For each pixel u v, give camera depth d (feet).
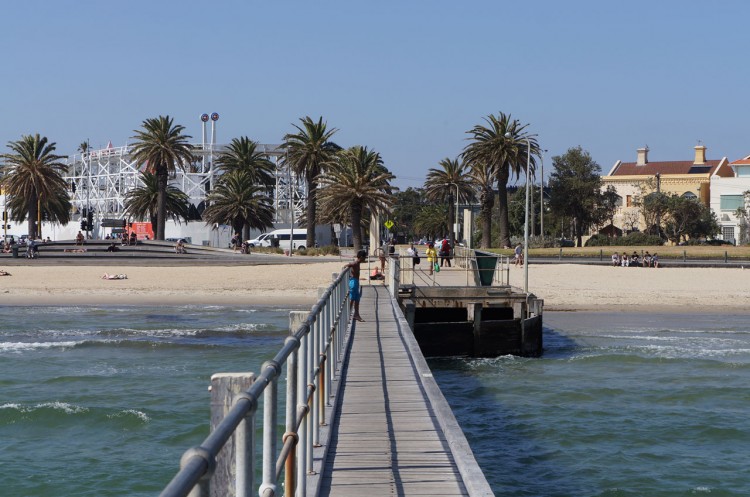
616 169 452.76
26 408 79.51
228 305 192.34
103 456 66.54
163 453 67.72
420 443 36.68
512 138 314.55
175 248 322.34
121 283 224.12
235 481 16.08
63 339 134.92
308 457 31.30
